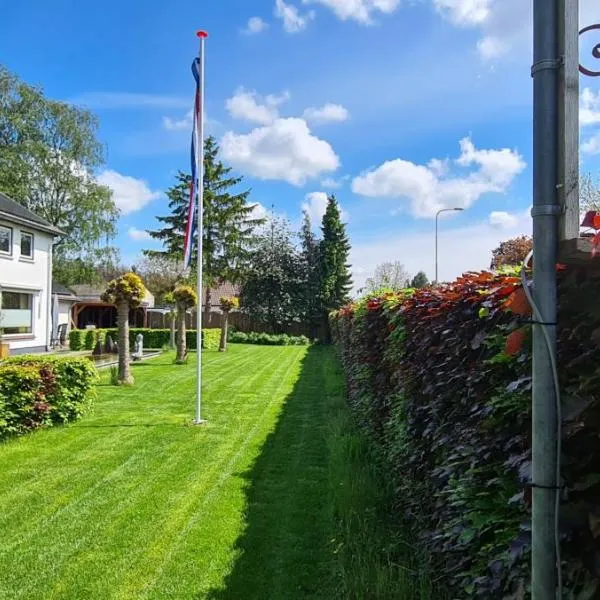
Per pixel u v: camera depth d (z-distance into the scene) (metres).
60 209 26.48
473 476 2.09
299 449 5.80
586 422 1.22
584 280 1.30
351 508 3.55
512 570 1.62
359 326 6.91
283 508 4.04
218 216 30.61
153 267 32.03
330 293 30.45
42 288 20.42
